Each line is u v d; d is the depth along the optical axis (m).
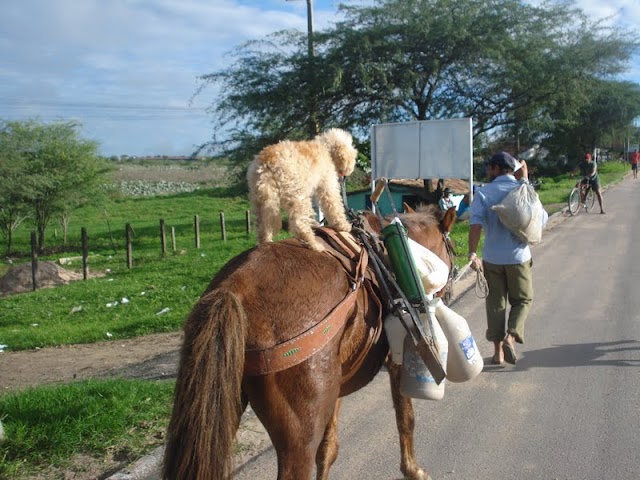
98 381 6.19
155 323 10.54
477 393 5.82
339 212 3.69
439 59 24.75
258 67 25.20
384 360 3.79
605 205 23.38
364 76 22.95
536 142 50.91
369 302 3.54
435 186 23.70
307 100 24.67
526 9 25.00
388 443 4.91
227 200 46.62
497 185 6.08
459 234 17.14
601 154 65.19
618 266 11.76
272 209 3.46
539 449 4.69
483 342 7.40
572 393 5.73
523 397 5.68
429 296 3.81
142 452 4.61
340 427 5.23
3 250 27.25
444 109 26.42
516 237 6.04
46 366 8.33
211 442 2.64
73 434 4.77
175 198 49.22
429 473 4.39
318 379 3.03
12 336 10.46
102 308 12.82
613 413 5.27
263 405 2.98
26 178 24.58
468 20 23.78
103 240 28.62
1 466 4.39
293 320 2.99
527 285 6.18
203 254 20.03
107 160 28.88
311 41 24.77
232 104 25.20
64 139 26.33
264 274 3.08
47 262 18.33
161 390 5.84
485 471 4.39
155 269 17.95
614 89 38.09
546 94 26.28
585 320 8.15
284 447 2.98
